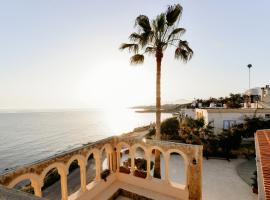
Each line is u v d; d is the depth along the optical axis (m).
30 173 4.88
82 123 134.12
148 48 11.38
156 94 11.28
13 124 137.88
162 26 10.99
